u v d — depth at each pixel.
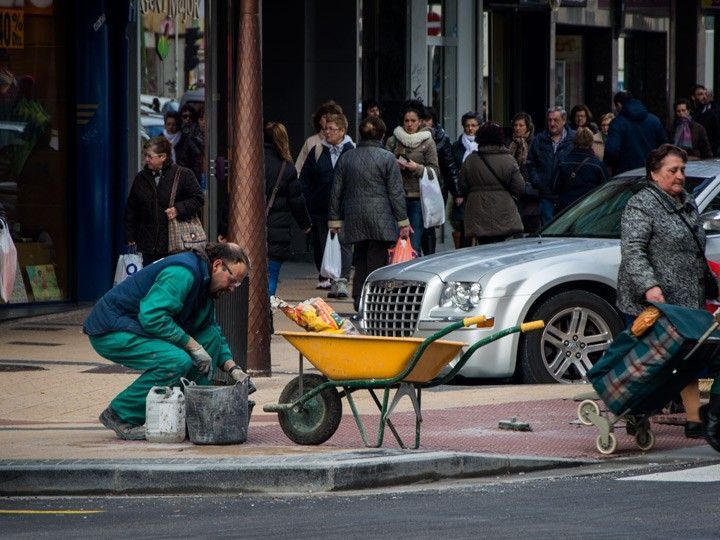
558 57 75.31
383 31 61.50
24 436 25.47
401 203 40.00
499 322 30.81
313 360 23.97
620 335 23.98
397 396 23.73
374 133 40.28
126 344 24.84
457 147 51.16
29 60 43.78
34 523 19.72
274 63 57.81
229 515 20.12
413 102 46.41
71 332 39.50
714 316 23.47
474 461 22.94
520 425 25.88
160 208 36.69
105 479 22.03
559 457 23.78
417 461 22.47
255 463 22.16
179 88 48.78
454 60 65.31
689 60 84.12
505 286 30.83
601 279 31.42
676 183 24.98
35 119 43.94
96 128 44.56
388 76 61.75
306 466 21.94
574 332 31.47
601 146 54.66
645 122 46.53
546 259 31.39
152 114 47.59
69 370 33.22
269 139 37.47
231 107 32.84
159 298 24.70
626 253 24.84
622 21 76.75
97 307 25.11
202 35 49.75
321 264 47.22
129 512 20.48
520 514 19.78
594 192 34.72
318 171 47.09
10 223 43.44
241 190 31.89
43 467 22.16
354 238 40.00
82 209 44.53
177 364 24.78
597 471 23.12
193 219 36.97
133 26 46.22
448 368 30.84
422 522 19.34
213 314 25.48
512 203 41.41
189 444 24.42
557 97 75.31
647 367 23.58
